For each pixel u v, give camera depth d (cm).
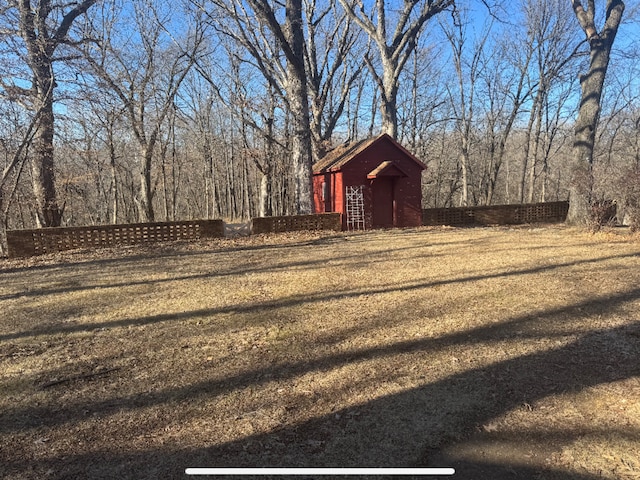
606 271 672
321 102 2091
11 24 1102
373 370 344
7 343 434
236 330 450
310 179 1468
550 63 2588
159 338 435
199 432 264
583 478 214
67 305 571
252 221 1354
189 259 923
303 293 593
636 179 1059
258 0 1244
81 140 1463
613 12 1318
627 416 269
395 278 668
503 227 1581
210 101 2989
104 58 1510
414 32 1744
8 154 1229
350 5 1925
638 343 383
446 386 314
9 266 885
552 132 2975
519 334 413
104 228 1126
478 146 3347
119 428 272
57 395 320
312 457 237
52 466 235
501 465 226
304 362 364
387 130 1817
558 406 283
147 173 1841
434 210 1709
